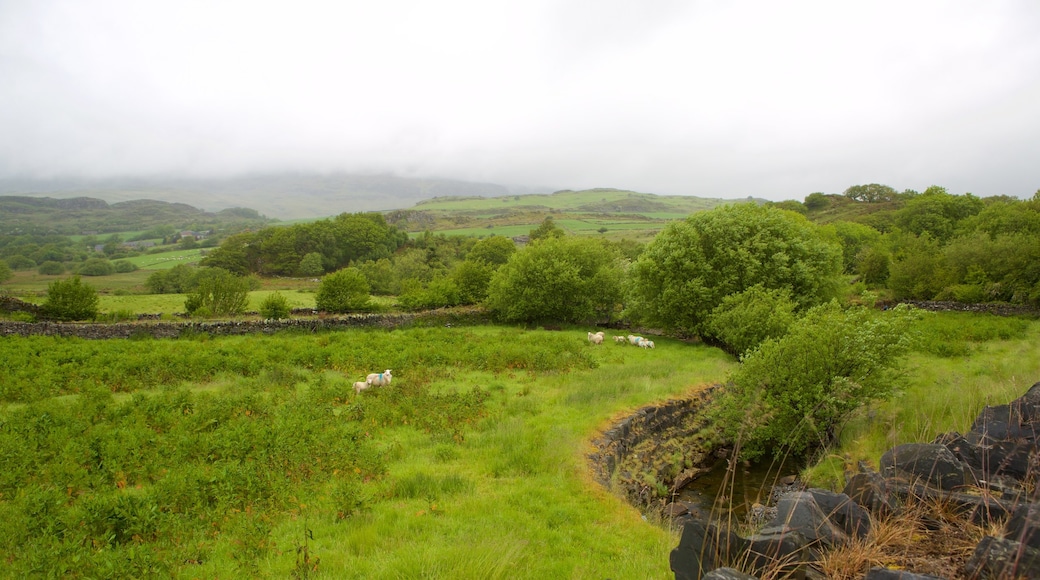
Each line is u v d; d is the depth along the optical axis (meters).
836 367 14.77
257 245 113.25
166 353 22.95
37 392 16.48
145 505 8.39
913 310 15.91
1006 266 37.81
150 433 12.31
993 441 8.24
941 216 69.75
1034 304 34.75
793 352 15.37
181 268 90.88
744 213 32.66
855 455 13.19
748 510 10.64
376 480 10.58
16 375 18.19
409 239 142.12
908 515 6.27
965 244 42.12
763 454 16.17
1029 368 17.59
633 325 38.12
